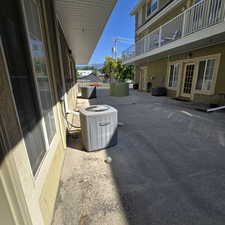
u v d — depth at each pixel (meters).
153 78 11.06
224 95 5.25
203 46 6.01
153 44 8.69
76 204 1.47
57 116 2.16
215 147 2.64
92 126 2.36
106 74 26.91
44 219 1.14
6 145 0.68
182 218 1.32
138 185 1.73
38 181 1.11
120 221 1.30
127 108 5.98
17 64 1.06
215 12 4.88
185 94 7.83
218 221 1.29
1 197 0.69
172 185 1.73
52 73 2.04
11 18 1.05
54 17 2.57
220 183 1.76
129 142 2.86
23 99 1.10
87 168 2.05
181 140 2.94
